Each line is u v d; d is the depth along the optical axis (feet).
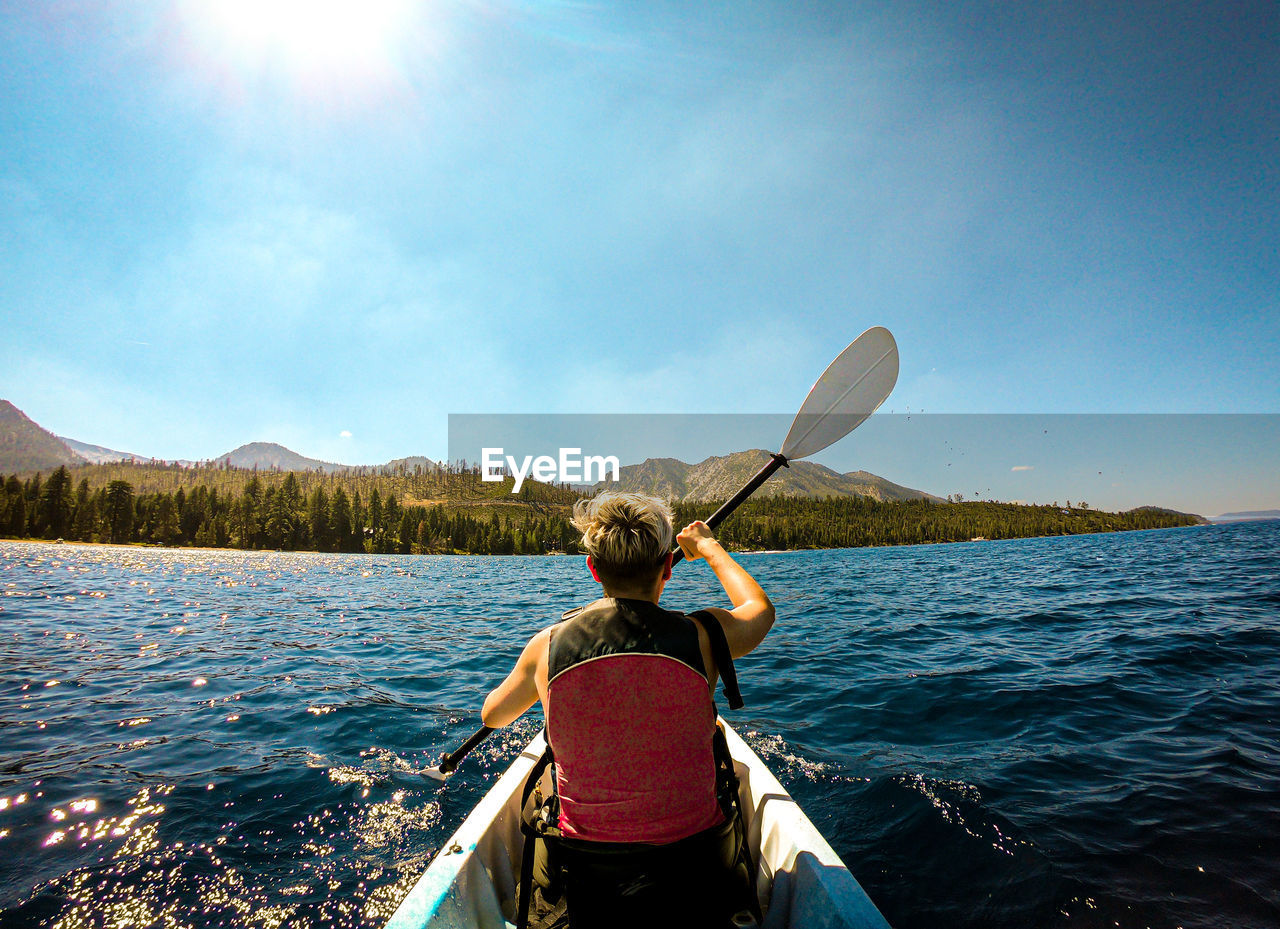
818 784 12.78
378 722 17.42
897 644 27.91
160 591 65.82
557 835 4.91
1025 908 8.54
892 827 10.91
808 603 47.39
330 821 11.51
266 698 20.17
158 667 25.39
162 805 12.12
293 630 36.91
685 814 4.71
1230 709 16.43
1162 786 11.90
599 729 4.61
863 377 10.53
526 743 15.43
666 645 4.68
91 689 21.50
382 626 39.19
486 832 7.24
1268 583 47.42
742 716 17.49
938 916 8.52
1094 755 13.70
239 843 10.72
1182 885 8.82
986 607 40.98
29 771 13.84
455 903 6.06
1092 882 8.98
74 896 9.23
